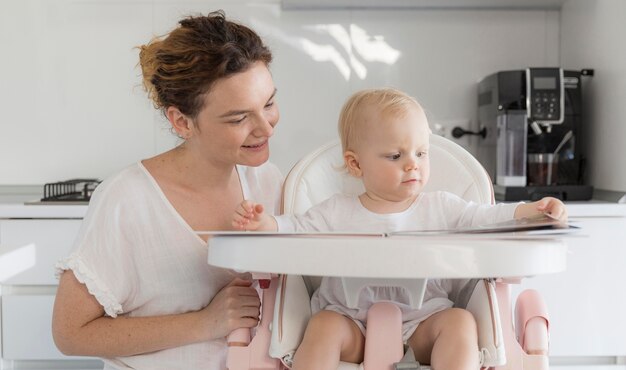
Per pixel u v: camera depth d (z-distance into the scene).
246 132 1.26
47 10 2.67
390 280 1.11
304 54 2.73
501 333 1.15
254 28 2.72
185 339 1.27
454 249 0.96
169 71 1.25
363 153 1.33
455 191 1.43
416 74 2.74
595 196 2.47
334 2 2.63
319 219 1.34
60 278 1.32
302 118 2.74
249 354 1.19
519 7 2.73
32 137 2.70
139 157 2.71
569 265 2.23
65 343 1.30
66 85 2.69
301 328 1.21
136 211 1.33
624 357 2.27
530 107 2.44
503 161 2.47
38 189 2.71
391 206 1.35
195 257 1.34
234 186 1.44
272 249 0.99
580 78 2.50
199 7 2.69
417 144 1.30
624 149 2.31
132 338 1.29
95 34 2.68
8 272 2.25
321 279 1.37
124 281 1.33
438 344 1.14
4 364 2.28
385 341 1.15
